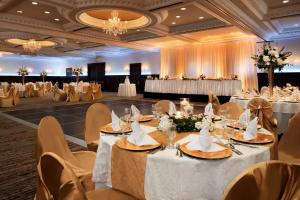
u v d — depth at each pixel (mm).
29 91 13727
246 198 839
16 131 5109
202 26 8484
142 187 1530
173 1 5738
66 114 7566
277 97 5004
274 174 895
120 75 17688
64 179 968
